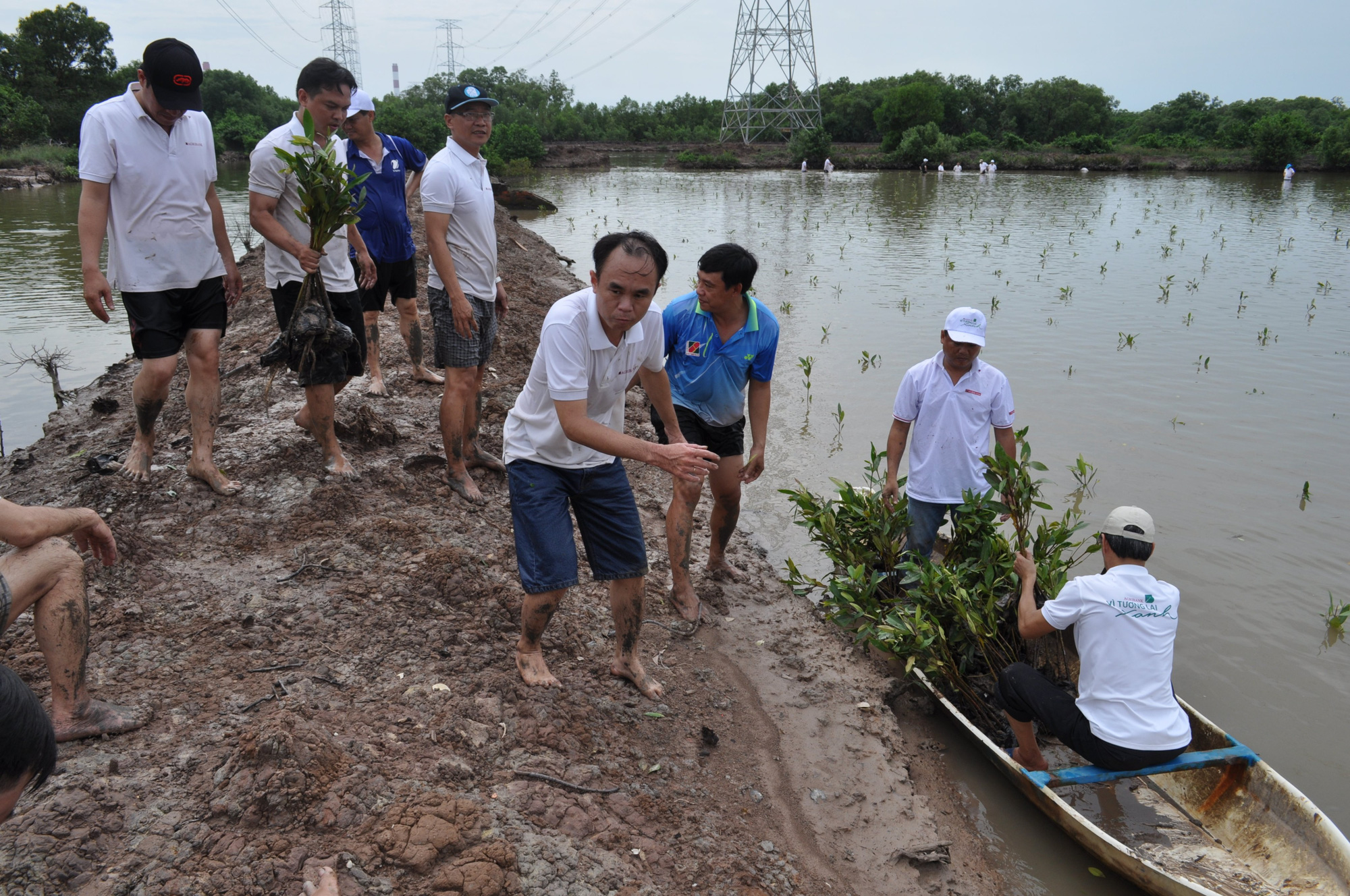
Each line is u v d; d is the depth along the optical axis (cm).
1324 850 361
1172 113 8462
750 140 7569
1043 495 716
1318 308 1375
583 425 344
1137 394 957
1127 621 389
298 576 448
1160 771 398
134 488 492
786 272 1712
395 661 399
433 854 284
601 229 2439
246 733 311
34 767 176
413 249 751
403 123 4144
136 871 263
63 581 303
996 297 1471
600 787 360
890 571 545
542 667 414
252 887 263
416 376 795
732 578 608
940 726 491
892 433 551
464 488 586
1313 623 554
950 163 5909
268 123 7300
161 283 463
